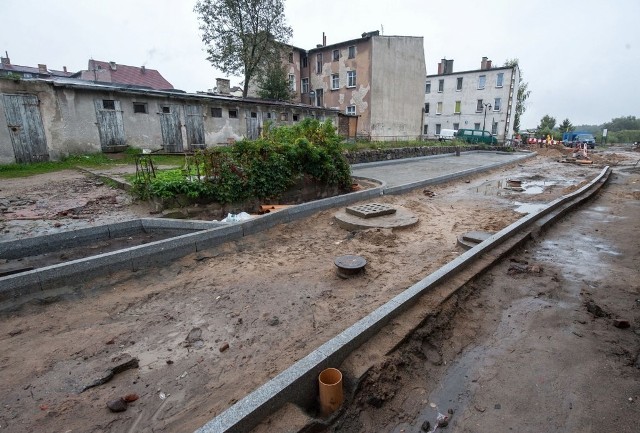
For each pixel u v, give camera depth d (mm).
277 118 22719
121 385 3131
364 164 19672
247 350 3607
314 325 4027
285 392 2600
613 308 4320
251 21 27250
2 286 4352
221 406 2818
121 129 16453
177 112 18141
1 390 3051
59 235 6160
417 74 34625
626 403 2854
